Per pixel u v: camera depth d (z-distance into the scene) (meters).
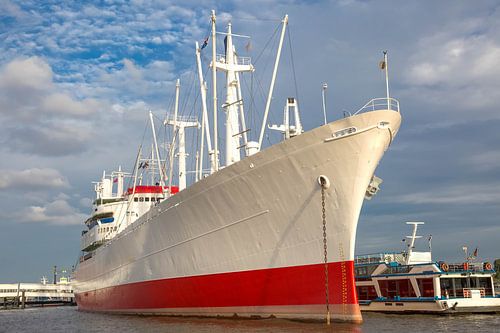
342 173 21.77
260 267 24.36
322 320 22.33
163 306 31.12
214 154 29.34
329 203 22.16
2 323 37.28
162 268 30.95
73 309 63.34
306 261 22.89
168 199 29.27
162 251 30.91
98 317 38.91
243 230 24.94
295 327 21.28
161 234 30.70
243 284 25.02
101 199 53.59
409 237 40.84
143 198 47.84
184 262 28.67
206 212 26.50
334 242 22.19
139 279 34.25
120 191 55.72
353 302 21.62
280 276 23.62
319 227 22.44
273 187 23.47
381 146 22.02
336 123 21.55
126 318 34.59
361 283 39.75
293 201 23.06
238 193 24.67
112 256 40.38
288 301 23.39
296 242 23.17
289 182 22.98
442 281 34.91
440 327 24.53
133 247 35.28
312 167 22.28
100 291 44.47
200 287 27.39
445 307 32.50
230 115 29.84
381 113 21.47
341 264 21.95
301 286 22.97
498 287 50.81
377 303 36.19
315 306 22.56
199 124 43.31
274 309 23.84
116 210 50.19
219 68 30.38
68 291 88.12
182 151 42.59
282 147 22.73
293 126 30.83
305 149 22.20
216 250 26.36
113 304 40.25
